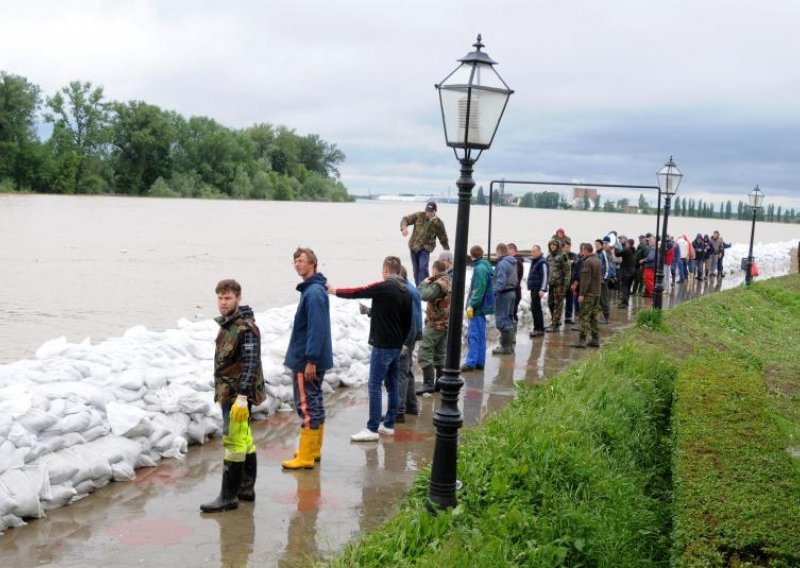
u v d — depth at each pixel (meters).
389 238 69.44
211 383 8.81
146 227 64.56
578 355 15.34
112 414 7.48
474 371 13.43
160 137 94.31
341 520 6.79
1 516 6.16
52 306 26.36
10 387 7.05
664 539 7.56
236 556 6.00
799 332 25.61
